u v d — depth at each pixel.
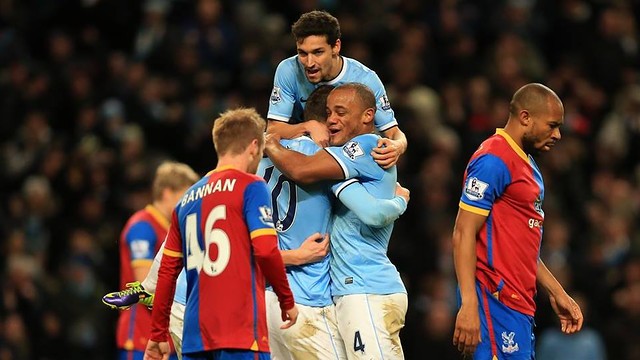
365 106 24.08
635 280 45.94
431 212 46.88
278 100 25.83
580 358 43.72
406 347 43.25
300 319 23.95
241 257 21.83
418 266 45.62
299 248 23.95
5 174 51.47
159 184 32.34
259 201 21.86
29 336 45.22
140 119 51.31
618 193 51.03
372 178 23.95
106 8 56.88
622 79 57.47
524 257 23.98
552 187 50.19
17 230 47.59
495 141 24.00
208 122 51.22
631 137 54.62
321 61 24.75
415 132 48.94
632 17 60.91
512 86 53.06
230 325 21.69
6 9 57.78
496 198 23.95
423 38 54.44
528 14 58.22
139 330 32.09
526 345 24.03
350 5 55.31
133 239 32.03
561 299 25.50
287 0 56.78
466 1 58.38
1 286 45.25
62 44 55.16
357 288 23.97
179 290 27.08
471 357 24.11
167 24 55.25
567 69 56.41
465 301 23.42
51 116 53.72
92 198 47.97
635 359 44.66
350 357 23.98
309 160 23.66
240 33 55.22
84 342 45.25
